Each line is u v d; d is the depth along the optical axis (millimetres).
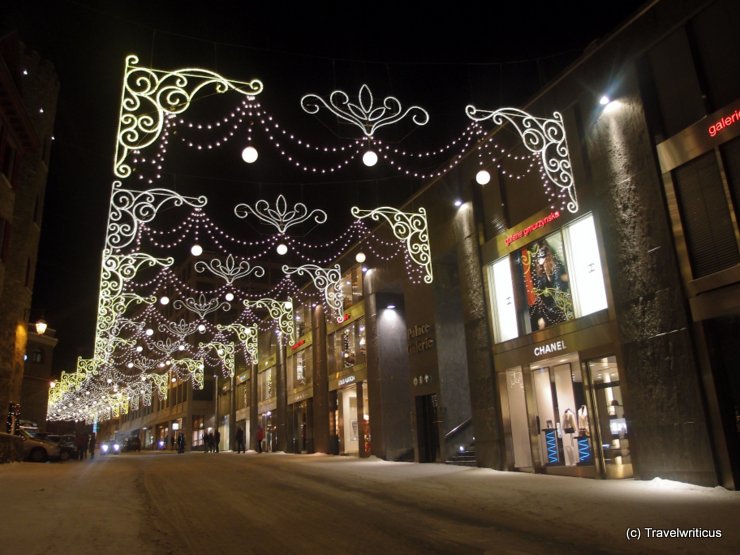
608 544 7469
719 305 11695
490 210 19219
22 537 7969
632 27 13898
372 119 12102
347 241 30703
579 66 15328
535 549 7293
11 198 24297
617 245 13992
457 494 12562
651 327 13047
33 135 25500
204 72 10797
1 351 27562
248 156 10547
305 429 36375
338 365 31484
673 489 11578
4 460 23250
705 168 12266
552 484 13531
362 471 19172
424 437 22875
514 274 17875
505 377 18234
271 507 11297
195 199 14172
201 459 31797
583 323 15039
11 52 22453
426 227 22781
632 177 13695
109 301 18641
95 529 8727
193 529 8992
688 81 12734
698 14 12664
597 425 14648
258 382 47969
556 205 16156
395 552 7281
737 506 9500
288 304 32438
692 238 12406
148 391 81000
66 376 58781
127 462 29500
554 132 16062
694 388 12031
